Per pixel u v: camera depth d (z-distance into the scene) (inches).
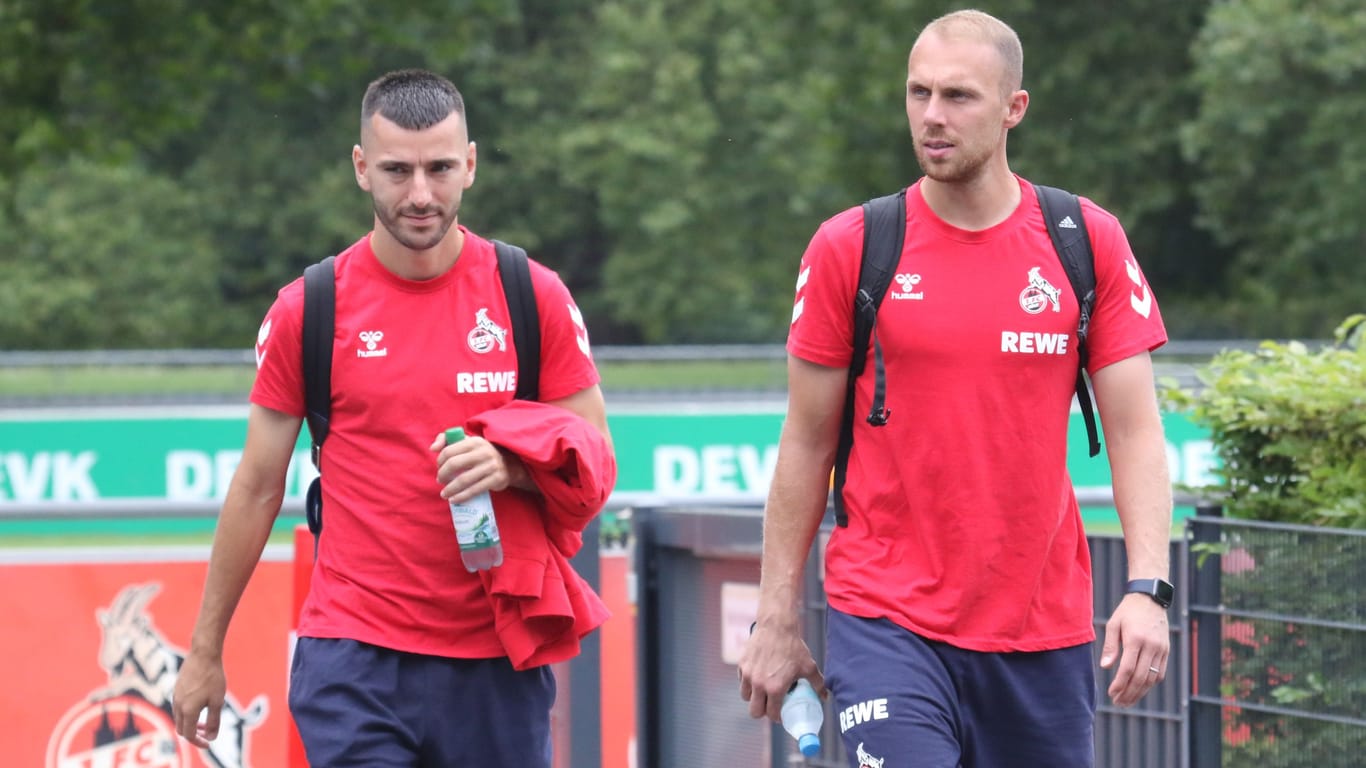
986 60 535.8
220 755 906.7
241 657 905.5
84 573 901.8
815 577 796.6
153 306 7126.0
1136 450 555.5
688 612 845.8
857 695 553.3
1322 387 726.5
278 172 7455.7
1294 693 676.7
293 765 821.2
